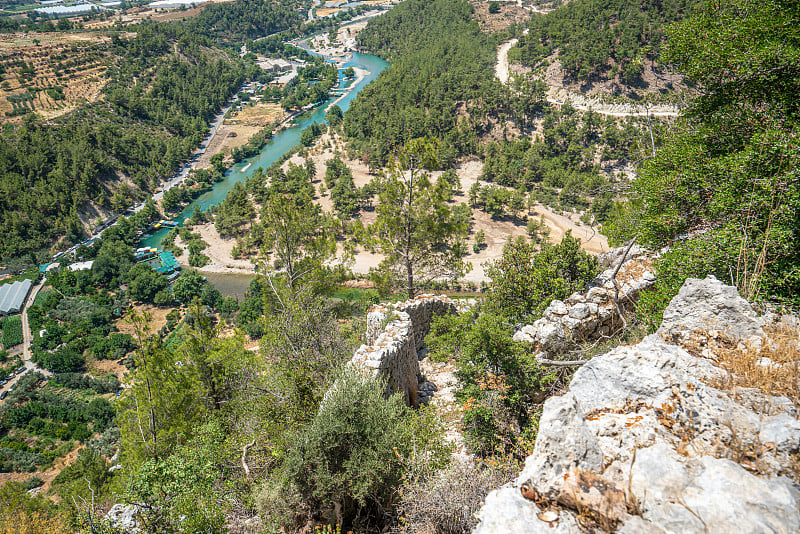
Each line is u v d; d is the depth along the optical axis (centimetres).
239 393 2041
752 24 1305
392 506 1078
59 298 9450
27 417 6438
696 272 1038
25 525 2172
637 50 14800
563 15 18125
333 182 13138
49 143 13962
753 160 1078
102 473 3033
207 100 19862
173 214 12850
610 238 1816
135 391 1967
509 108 15188
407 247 2814
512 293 1661
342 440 1126
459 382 1387
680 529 441
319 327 2203
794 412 543
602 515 488
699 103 1478
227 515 1188
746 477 463
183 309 9094
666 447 534
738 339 705
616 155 12431
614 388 644
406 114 14825
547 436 555
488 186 11719
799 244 901
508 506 530
